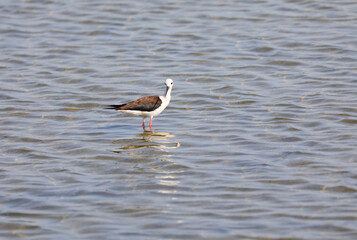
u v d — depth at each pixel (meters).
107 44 29.75
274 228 13.75
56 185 16.08
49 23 32.38
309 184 15.97
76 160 17.73
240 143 18.94
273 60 27.36
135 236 13.45
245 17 32.69
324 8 33.47
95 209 14.73
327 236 13.38
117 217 14.34
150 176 16.58
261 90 24.05
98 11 33.91
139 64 27.20
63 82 25.19
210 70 26.45
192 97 23.50
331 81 24.62
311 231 13.60
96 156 17.98
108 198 15.30
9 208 14.82
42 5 34.88
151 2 35.31
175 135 19.78
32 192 15.67
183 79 25.48
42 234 13.59
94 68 26.69
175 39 30.23
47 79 25.45
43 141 19.27
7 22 32.41
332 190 15.60
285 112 21.56
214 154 18.11
